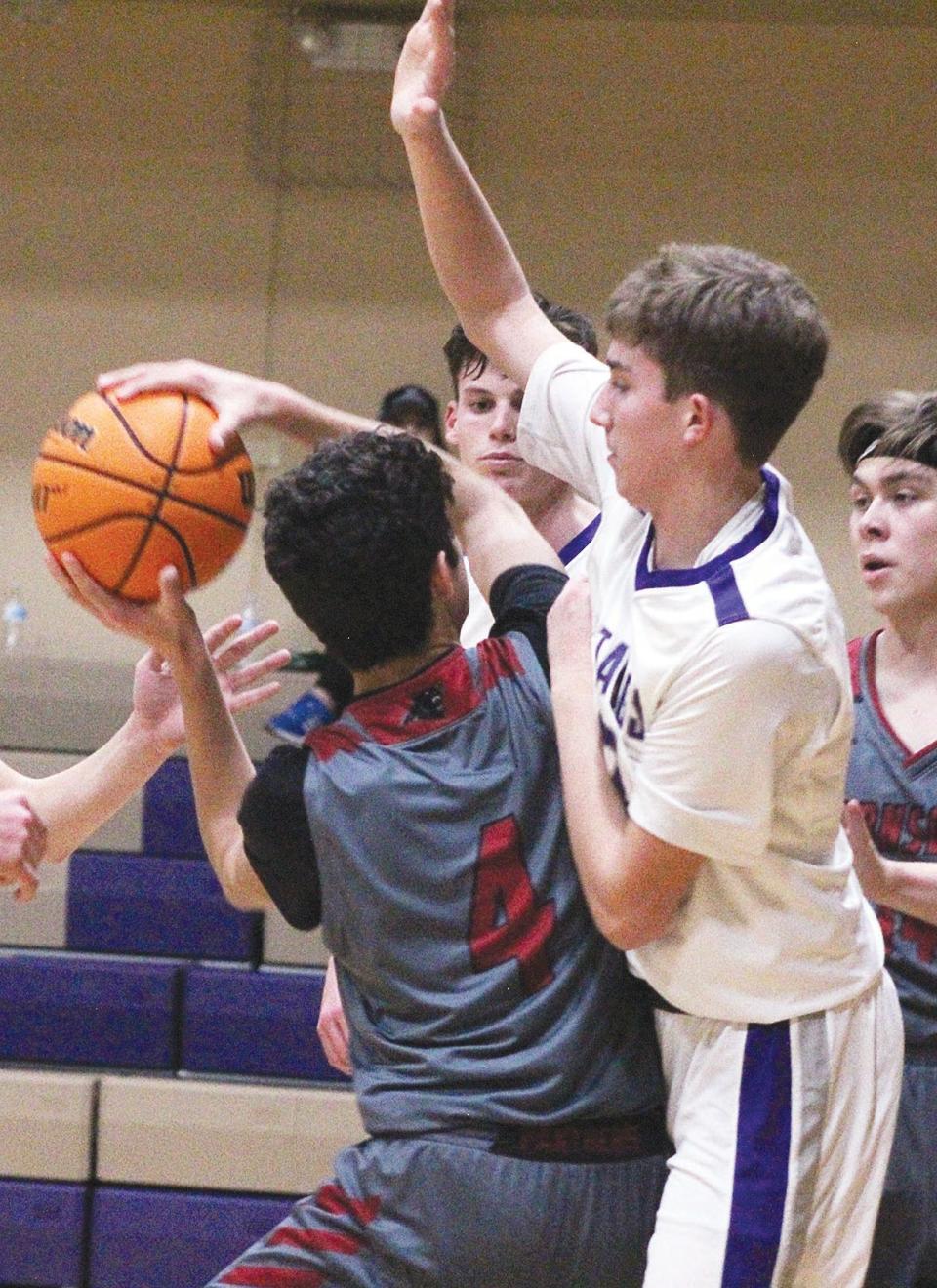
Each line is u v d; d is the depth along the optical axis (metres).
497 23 10.51
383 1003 3.11
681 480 2.99
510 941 3.04
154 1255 7.43
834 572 10.33
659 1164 3.05
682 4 10.13
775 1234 2.94
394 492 3.10
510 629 3.35
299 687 8.82
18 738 9.12
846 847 3.22
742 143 10.46
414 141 3.50
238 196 10.63
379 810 3.05
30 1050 7.94
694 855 2.87
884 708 4.60
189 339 10.66
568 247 10.52
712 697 2.80
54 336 10.67
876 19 10.19
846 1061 3.06
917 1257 4.30
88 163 10.66
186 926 8.24
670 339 2.91
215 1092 7.54
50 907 8.32
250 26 10.56
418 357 10.59
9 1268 7.48
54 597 10.57
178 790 8.45
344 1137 7.48
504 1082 2.99
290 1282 3.05
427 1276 2.96
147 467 3.27
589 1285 2.99
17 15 10.16
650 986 3.13
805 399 3.00
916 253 10.40
